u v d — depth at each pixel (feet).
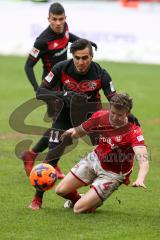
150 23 177.88
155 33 178.09
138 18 177.99
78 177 54.39
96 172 54.03
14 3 189.06
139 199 60.03
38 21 182.29
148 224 51.39
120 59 180.24
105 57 180.86
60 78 61.00
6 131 94.22
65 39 73.26
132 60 179.83
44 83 61.52
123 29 179.22
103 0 236.84
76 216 53.26
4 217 52.60
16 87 140.05
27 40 184.85
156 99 128.36
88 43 57.06
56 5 71.87
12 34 185.78
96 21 179.63
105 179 53.42
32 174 54.75
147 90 138.82
